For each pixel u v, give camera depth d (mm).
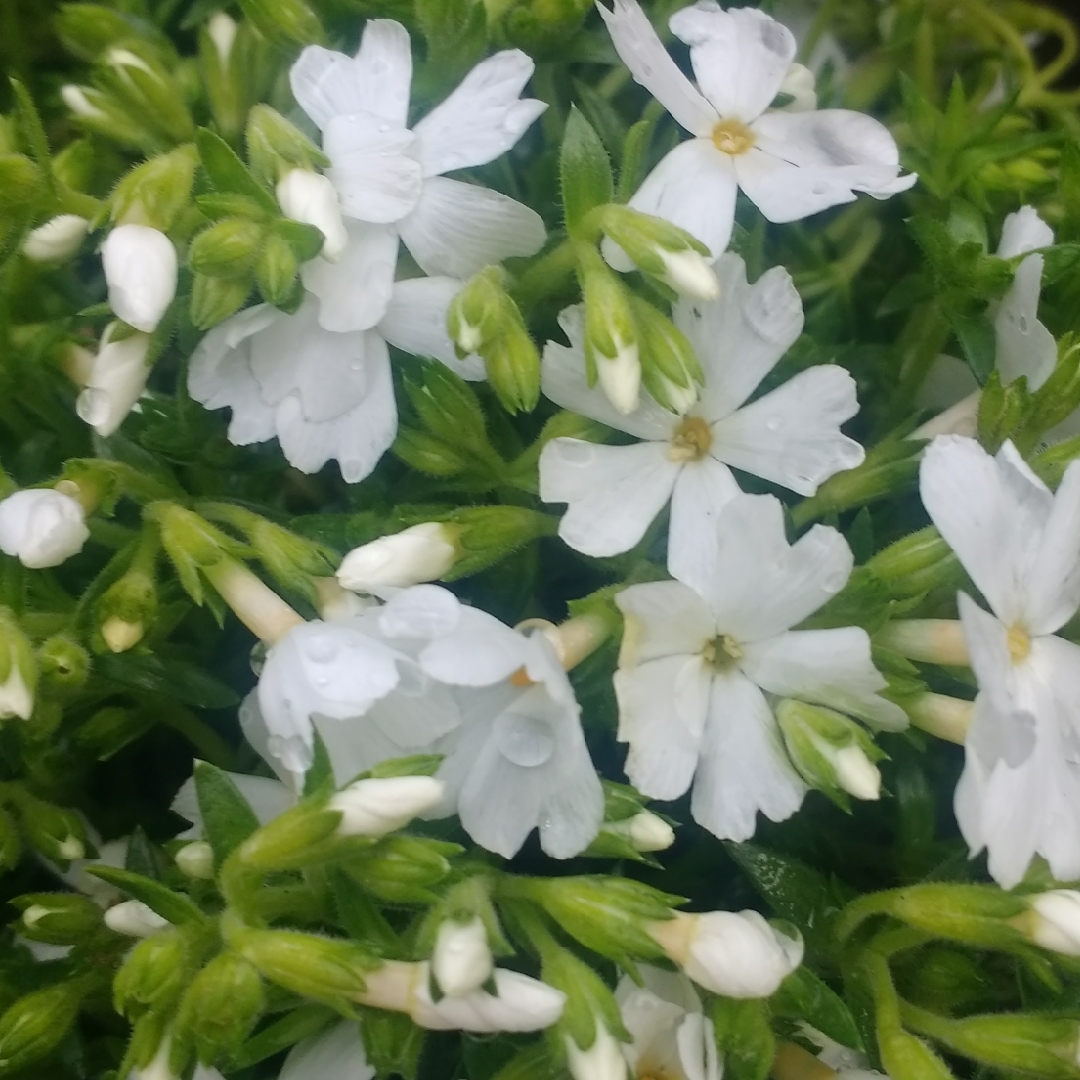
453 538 80
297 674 69
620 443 86
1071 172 98
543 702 70
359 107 81
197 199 76
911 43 125
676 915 72
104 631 81
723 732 75
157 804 102
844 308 106
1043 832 72
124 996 70
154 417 91
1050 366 85
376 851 70
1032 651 75
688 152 83
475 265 80
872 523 94
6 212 85
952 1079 76
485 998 68
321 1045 77
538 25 94
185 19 110
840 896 85
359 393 79
